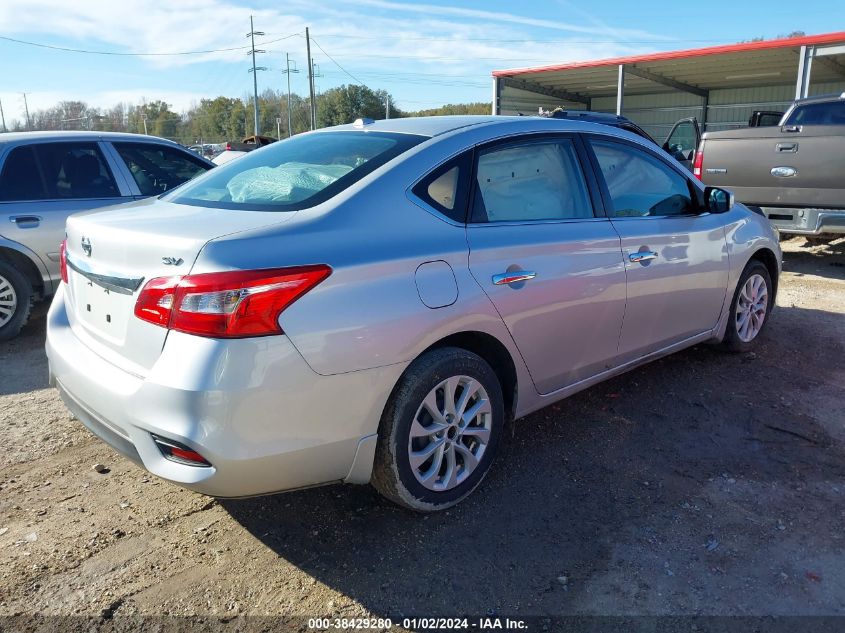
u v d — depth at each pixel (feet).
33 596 8.27
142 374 8.05
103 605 8.14
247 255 7.76
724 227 14.67
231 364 7.50
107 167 19.74
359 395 8.44
